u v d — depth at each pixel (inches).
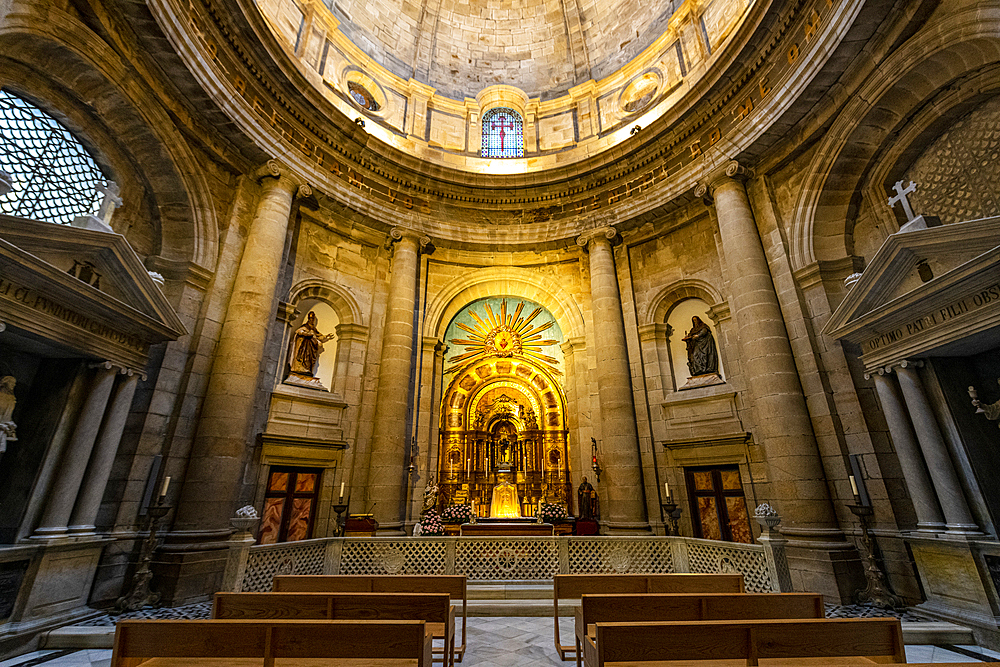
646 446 482.0
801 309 385.1
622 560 339.3
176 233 393.7
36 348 258.2
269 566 299.9
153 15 320.8
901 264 265.9
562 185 585.6
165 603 297.1
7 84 291.6
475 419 575.5
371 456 469.1
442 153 634.2
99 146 347.9
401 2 695.1
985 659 208.8
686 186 486.6
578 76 705.0
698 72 526.9
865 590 304.3
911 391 273.9
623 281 552.1
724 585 218.8
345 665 138.6
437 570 338.6
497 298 611.8
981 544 236.7
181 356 365.1
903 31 314.3
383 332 527.8
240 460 366.3
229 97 396.5
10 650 219.5
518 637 242.2
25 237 225.8
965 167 321.4
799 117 395.9
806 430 356.5
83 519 270.4
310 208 501.7
